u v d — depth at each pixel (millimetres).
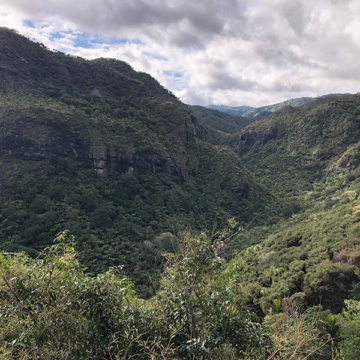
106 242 31750
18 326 2721
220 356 3188
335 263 19000
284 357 3271
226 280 3430
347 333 11117
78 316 3168
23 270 3010
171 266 3836
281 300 18266
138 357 3287
